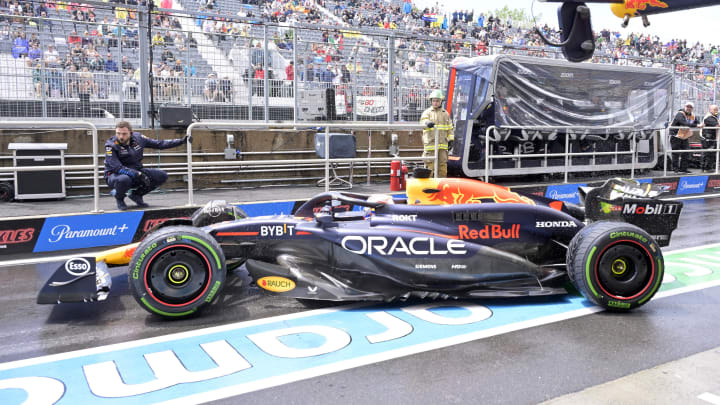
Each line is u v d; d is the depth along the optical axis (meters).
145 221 7.07
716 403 2.85
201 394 2.99
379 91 12.30
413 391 3.01
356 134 11.64
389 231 4.57
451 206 4.73
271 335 3.85
